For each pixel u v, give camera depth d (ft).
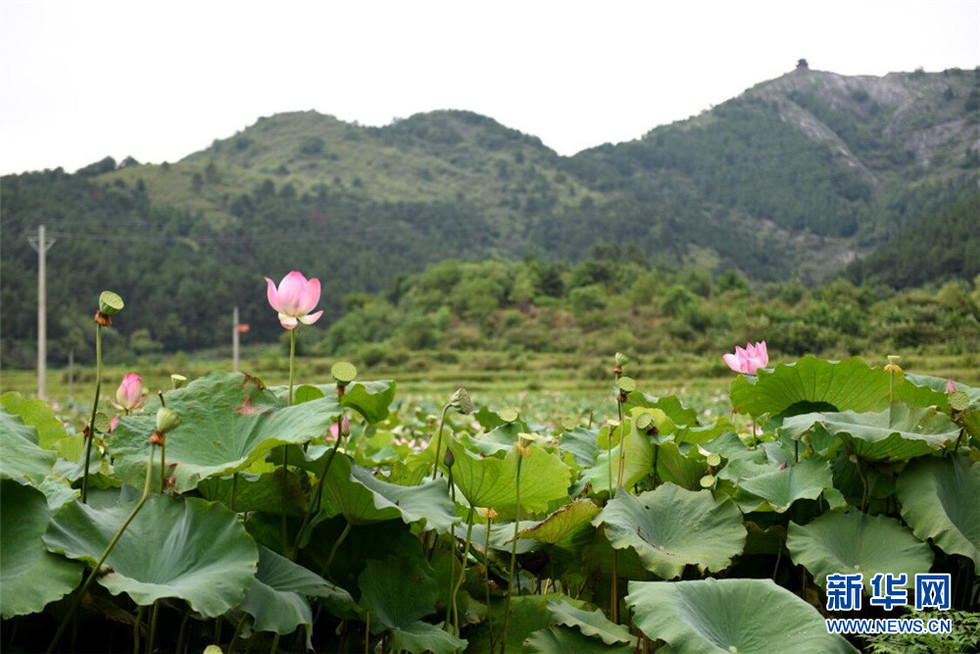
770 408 10.64
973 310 248.73
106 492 7.59
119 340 346.13
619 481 8.73
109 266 371.35
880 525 8.43
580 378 226.99
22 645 6.50
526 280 320.09
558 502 9.64
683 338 260.42
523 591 9.05
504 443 11.16
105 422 7.15
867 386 10.01
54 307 341.21
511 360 258.78
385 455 17.49
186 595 5.67
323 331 375.45
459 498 8.78
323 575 7.34
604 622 7.67
